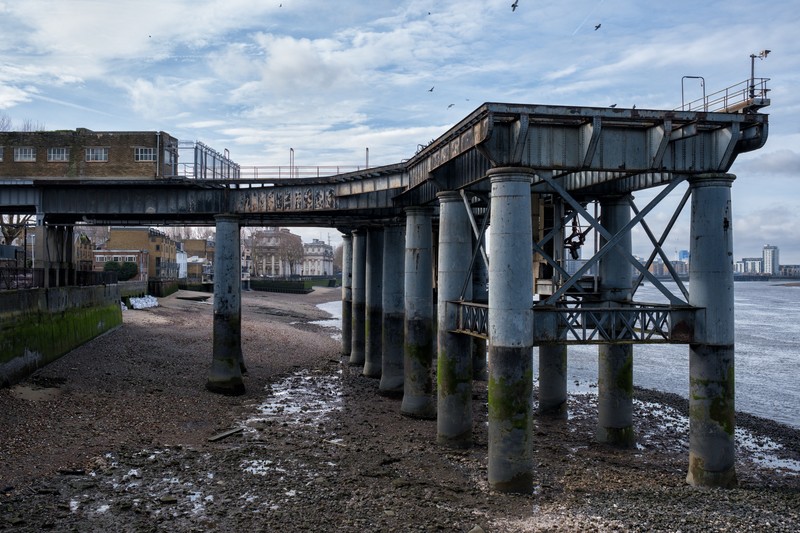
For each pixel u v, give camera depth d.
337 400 35.34
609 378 27.86
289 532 17.09
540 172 21.92
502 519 18.39
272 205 36.56
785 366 58.19
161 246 102.50
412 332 31.69
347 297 52.09
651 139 20.69
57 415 27.02
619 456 26.48
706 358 21.34
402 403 32.31
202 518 17.92
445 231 26.19
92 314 44.12
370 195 34.09
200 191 37.34
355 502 19.42
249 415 30.83
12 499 18.58
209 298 95.25
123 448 23.92
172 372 38.28
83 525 17.22
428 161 26.66
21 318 31.53
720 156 20.97
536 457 25.61
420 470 23.08
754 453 28.88
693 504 19.77
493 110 18.88
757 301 192.62
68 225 40.44
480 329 23.30
